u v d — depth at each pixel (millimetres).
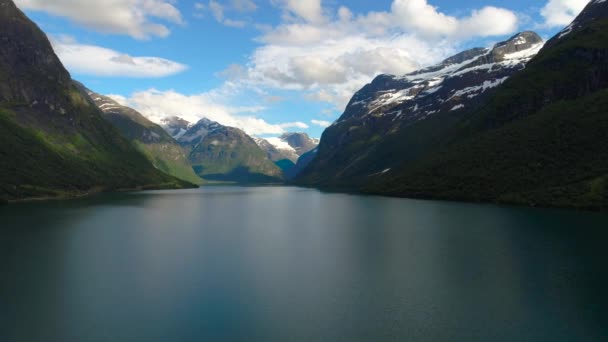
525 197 180750
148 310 57906
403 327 52500
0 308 58594
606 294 62469
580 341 48500
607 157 181250
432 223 130625
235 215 165375
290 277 72750
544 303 59406
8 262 82250
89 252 91812
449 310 57562
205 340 49344
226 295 63969
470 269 76000
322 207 198125
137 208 191000
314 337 50031
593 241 97938
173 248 96562
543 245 94250
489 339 49250
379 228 123688
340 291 65500
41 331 51531
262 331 51531
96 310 58000
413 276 72500
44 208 182250
